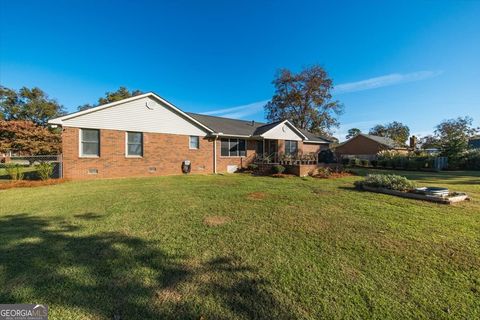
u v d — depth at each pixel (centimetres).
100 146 1149
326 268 277
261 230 407
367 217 488
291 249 330
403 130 5475
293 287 239
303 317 197
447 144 2180
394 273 267
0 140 1661
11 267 274
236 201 640
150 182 1036
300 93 3100
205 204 602
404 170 2022
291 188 878
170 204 600
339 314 200
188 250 325
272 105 3381
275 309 206
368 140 3525
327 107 3164
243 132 1734
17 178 1052
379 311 204
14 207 564
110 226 425
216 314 199
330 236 379
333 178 1247
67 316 197
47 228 414
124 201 634
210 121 1767
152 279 253
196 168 1498
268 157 1720
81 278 252
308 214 511
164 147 1360
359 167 2430
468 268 279
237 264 287
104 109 1159
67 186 902
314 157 1691
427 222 455
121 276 258
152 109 1313
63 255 306
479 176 1446
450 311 204
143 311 203
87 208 557
